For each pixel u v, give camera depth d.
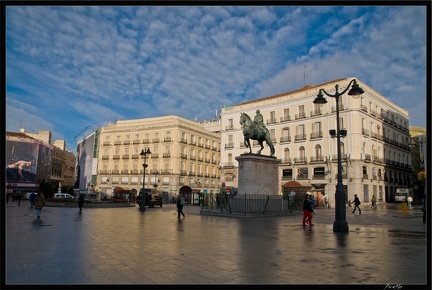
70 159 119.38
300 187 45.12
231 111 62.53
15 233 12.77
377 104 54.66
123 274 6.65
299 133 54.44
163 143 67.50
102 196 71.50
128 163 71.12
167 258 8.16
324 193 50.47
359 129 48.81
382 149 54.47
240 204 22.92
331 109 50.91
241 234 12.88
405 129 63.16
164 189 65.75
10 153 67.69
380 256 8.46
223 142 62.75
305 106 54.06
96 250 9.19
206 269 7.08
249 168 23.14
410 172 63.56
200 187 70.94
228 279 6.32
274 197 24.00
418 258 8.20
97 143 75.44
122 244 10.26
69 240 11.02
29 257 8.21
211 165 75.38
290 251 9.19
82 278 6.34
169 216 22.75
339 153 14.26
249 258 8.21
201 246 9.96
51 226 15.49
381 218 21.81
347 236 12.36
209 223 17.53
